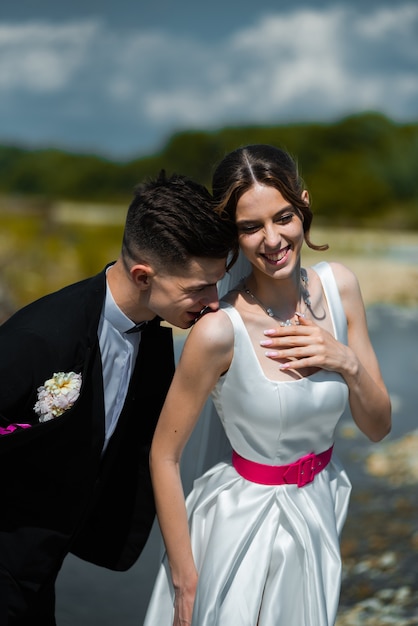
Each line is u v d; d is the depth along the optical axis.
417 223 18.41
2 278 8.75
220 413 2.25
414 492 4.54
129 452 2.43
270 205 2.05
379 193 19.64
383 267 11.64
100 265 10.24
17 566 2.25
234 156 2.10
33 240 10.78
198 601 2.16
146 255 2.11
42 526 2.25
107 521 2.49
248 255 2.12
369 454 5.11
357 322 2.39
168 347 2.36
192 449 2.48
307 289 2.32
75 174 22.77
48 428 2.11
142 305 2.21
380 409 2.31
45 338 2.14
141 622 3.37
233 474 2.30
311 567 2.15
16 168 23.05
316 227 17.39
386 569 3.76
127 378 2.32
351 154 20.67
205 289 2.13
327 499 2.28
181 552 2.21
